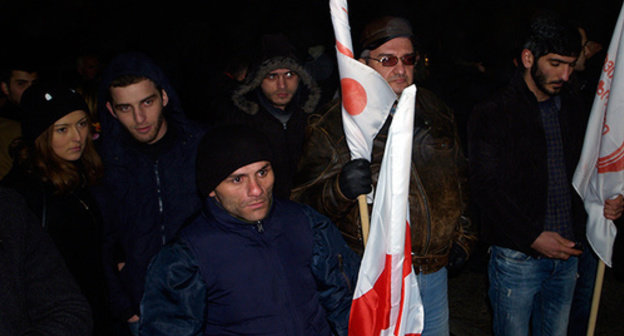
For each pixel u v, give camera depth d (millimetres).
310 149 2201
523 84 2527
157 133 2285
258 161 1626
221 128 1676
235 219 1693
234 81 3084
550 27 2367
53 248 1611
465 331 3697
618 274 2896
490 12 4078
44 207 1952
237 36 10562
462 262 2502
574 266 2719
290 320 1734
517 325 2768
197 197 2428
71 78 3438
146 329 1639
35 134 1954
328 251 1834
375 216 1734
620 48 2291
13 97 3201
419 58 2303
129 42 11141
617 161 2400
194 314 1654
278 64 2781
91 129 2162
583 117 2678
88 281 2107
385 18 2166
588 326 2682
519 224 2541
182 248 1652
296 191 2227
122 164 2309
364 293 1791
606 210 2504
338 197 1975
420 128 2232
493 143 2537
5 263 1428
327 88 4320
